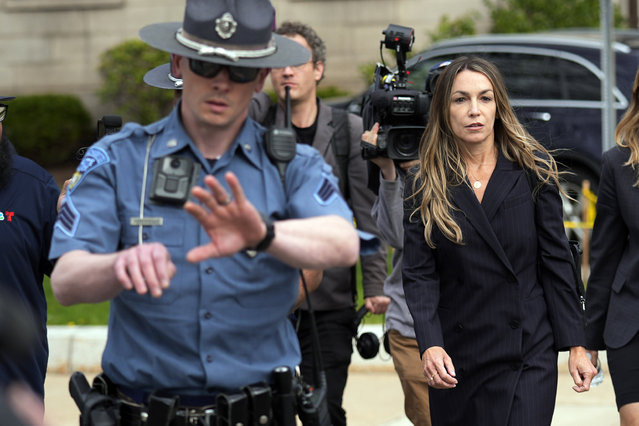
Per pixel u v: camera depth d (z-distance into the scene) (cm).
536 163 521
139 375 356
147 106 2273
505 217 514
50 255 339
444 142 526
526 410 510
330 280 618
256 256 348
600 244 570
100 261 319
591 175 1328
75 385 377
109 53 2308
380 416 801
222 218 305
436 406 539
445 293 527
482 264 514
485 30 2217
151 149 354
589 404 823
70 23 2392
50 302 1124
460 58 533
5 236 498
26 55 2405
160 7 2373
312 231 332
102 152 351
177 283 347
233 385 356
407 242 531
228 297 349
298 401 375
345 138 638
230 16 338
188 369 352
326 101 1508
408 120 573
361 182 637
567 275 517
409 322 601
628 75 1318
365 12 2305
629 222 555
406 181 536
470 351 521
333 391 623
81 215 343
